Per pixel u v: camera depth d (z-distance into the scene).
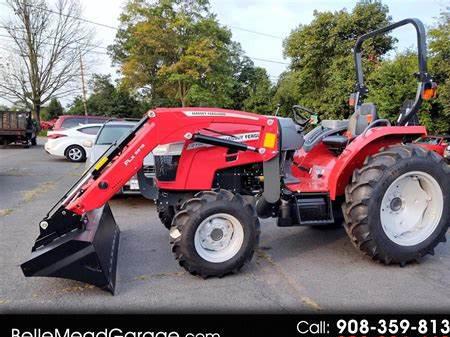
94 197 3.46
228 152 3.92
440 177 3.98
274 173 3.98
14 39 33.84
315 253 4.39
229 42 32.44
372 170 3.83
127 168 3.54
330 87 17.75
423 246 3.98
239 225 3.67
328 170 4.38
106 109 39.38
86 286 3.55
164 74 29.53
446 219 4.05
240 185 4.09
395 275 3.78
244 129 3.92
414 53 15.81
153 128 3.58
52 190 8.38
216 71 30.22
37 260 3.20
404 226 4.04
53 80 35.47
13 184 9.11
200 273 3.63
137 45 31.22
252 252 3.76
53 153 13.64
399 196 4.05
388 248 3.86
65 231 3.41
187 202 3.61
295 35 20.11
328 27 18.81
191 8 30.08
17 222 5.78
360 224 3.82
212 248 3.69
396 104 13.46
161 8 29.66
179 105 32.41
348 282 3.62
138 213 6.34
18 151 17.67
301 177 4.54
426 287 3.52
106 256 3.56
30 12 33.53
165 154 3.96
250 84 37.25
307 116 5.47
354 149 3.94
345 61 17.30
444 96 13.86
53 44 34.78
